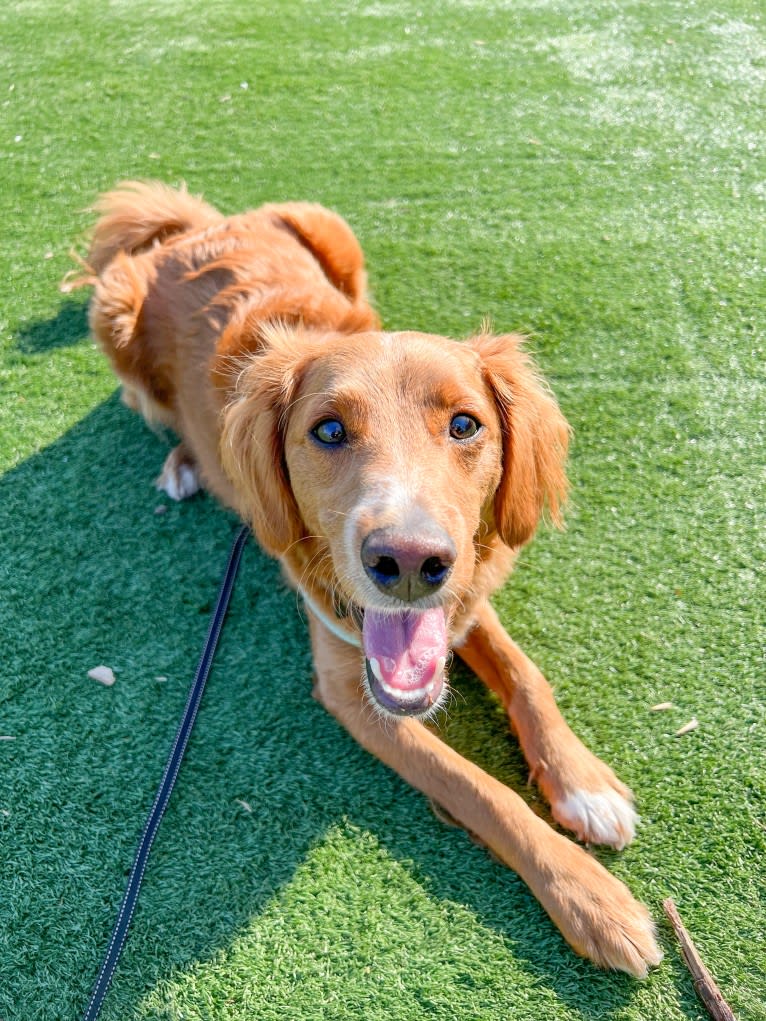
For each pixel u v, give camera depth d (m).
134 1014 0.42
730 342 0.75
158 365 0.67
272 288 0.62
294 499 0.48
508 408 0.47
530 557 0.61
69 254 0.87
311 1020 0.41
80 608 0.60
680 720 0.52
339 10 1.28
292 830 0.48
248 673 0.56
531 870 0.43
